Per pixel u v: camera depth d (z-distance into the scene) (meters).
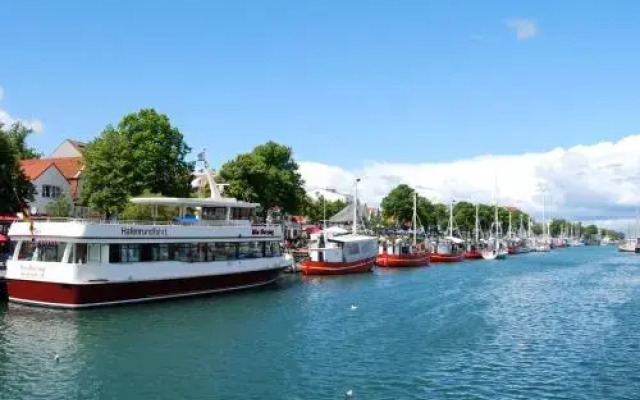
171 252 54.41
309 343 39.47
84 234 47.31
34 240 49.22
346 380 31.34
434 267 111.69
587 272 106.31
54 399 27.81
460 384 30.97
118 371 32.25
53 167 89.44
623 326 48.00
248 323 45.69
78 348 36.75
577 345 40.53
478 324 47.66
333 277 82.38
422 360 35.69
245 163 91.38
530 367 34.56
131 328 42.66
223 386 30.06
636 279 91.25
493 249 169.25
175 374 31.89
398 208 156.75
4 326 42.03
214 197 64.00
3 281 51.81
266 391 29.42
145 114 82.69
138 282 51.03
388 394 29.19
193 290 56.41
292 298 59.47
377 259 106.75
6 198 63.94
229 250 60.78
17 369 32.25
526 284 80.94
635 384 31.41
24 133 92.75
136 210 67.94
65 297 47.38
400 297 62.56
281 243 86.06
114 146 80.06
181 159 85.38
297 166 104.25
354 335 42.28
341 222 126.50
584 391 30.14
